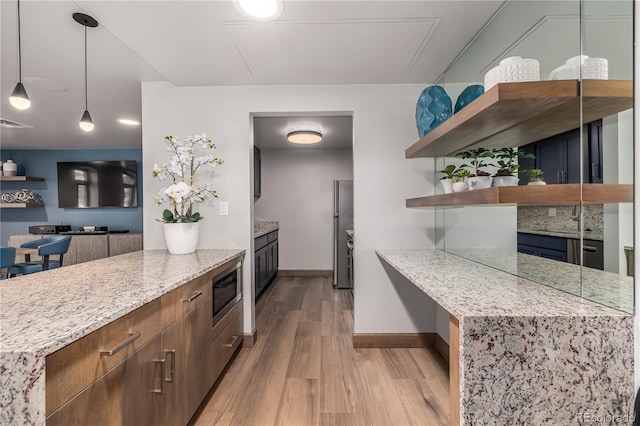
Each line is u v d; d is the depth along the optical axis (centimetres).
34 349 77
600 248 108
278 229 545
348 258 461
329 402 188
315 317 340
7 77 250
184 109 263
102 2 154
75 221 568
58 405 84
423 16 169
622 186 101
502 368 97
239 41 192
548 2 128
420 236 262
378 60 218
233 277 237
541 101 115
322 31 182
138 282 146
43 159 566
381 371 224
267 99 262
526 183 144
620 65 101
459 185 173
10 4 160
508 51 156
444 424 169
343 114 272
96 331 98
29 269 346
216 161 246
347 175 549
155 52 204
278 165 552
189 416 163
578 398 97
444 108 202
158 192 240
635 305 97
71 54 216
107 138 478
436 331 263
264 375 219
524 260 149
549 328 97
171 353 144
